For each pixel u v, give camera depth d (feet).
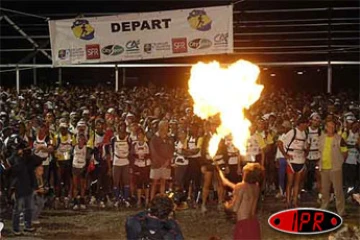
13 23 68.44
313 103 56.95
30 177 32.55
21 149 32.27
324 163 35.96
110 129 40.14
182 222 35.60
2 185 38.65
